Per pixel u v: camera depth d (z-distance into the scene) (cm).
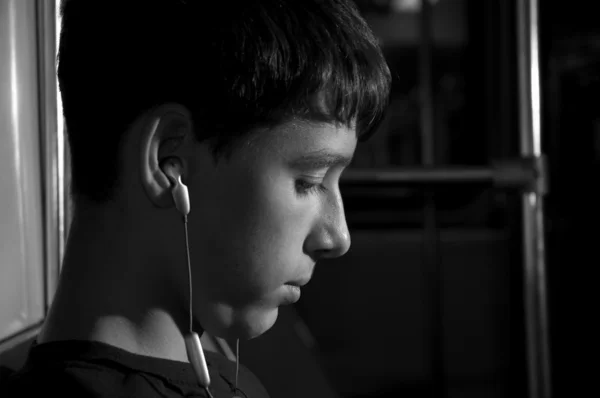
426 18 306
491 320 271
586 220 294
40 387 49
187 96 50
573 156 300
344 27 53
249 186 50
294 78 50
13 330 66
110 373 50
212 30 50
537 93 119
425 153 308
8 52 66
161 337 54
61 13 58
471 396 264
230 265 51
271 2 51
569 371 284
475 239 271
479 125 303
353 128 54
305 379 120
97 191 53
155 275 53
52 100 73
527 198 119
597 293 286
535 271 120
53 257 73
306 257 54
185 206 49
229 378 66
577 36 299
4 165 65
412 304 272
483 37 301
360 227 279
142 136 50
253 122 50
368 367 269
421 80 309
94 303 53
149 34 52
